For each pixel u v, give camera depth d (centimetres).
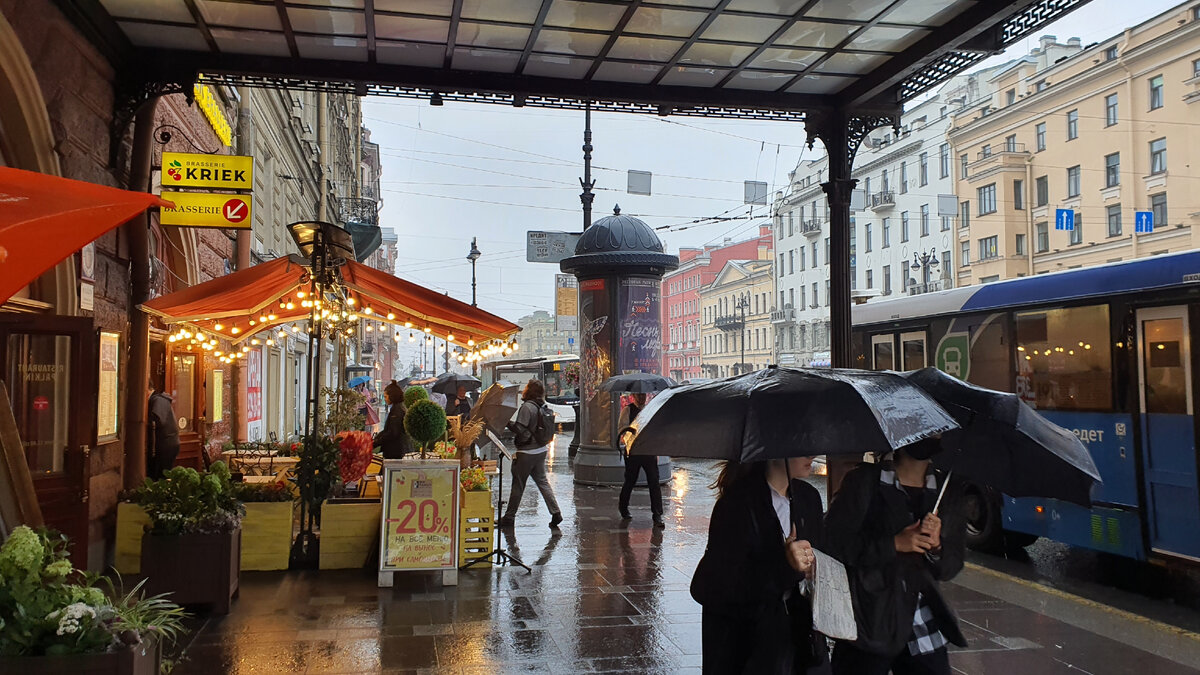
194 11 814
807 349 7031
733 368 8675
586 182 2309
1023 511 966
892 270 6059
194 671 565
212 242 1471
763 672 366
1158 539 808
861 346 1341
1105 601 795
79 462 669
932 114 5753
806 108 1082
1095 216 4594
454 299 953
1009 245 5022
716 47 929
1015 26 851
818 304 6850
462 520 893
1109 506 857
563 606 742
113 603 421
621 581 838
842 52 944
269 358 2173
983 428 396
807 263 7019
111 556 876
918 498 398
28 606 366
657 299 1661
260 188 1912
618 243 1630
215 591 697
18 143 701
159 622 411
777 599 373
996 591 835
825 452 338
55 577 388
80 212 352
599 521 1213
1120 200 4441
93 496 822
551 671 577
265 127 1956
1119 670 592
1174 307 795
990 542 1024
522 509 1331
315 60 947
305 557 884
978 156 5306
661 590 802
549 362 4259
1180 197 4128
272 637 641
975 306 1070
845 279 1070
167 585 691
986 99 5284
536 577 854
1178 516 787
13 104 678
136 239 955
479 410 938
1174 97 4141
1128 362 842
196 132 1296
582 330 1662
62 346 704
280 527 871
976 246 5278
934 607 390
